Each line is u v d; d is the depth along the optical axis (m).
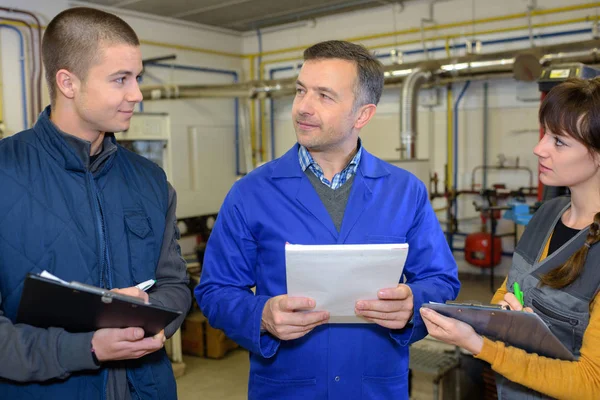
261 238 1.35
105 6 5.06
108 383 1.13
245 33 6.43
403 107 4.57
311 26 5.86
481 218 5.14
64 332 1.02
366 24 5.51
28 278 0.88
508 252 5.18
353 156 1.40
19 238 1.07
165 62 5.62
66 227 1.10
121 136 3.71
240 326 1.24
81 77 1.07
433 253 1.41
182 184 5.85
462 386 2.63
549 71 2.46
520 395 1.19
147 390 1.20
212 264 1.38
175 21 5.66
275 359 1.33
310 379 1.31
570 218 1.22
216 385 3.33
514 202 4.48
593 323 1.06
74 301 0.94
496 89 5.04
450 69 4.56
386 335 1.35
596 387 1.03
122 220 1.19
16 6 4.41
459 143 5.30
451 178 5.38
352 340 1.31
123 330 1.01
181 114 5.80
